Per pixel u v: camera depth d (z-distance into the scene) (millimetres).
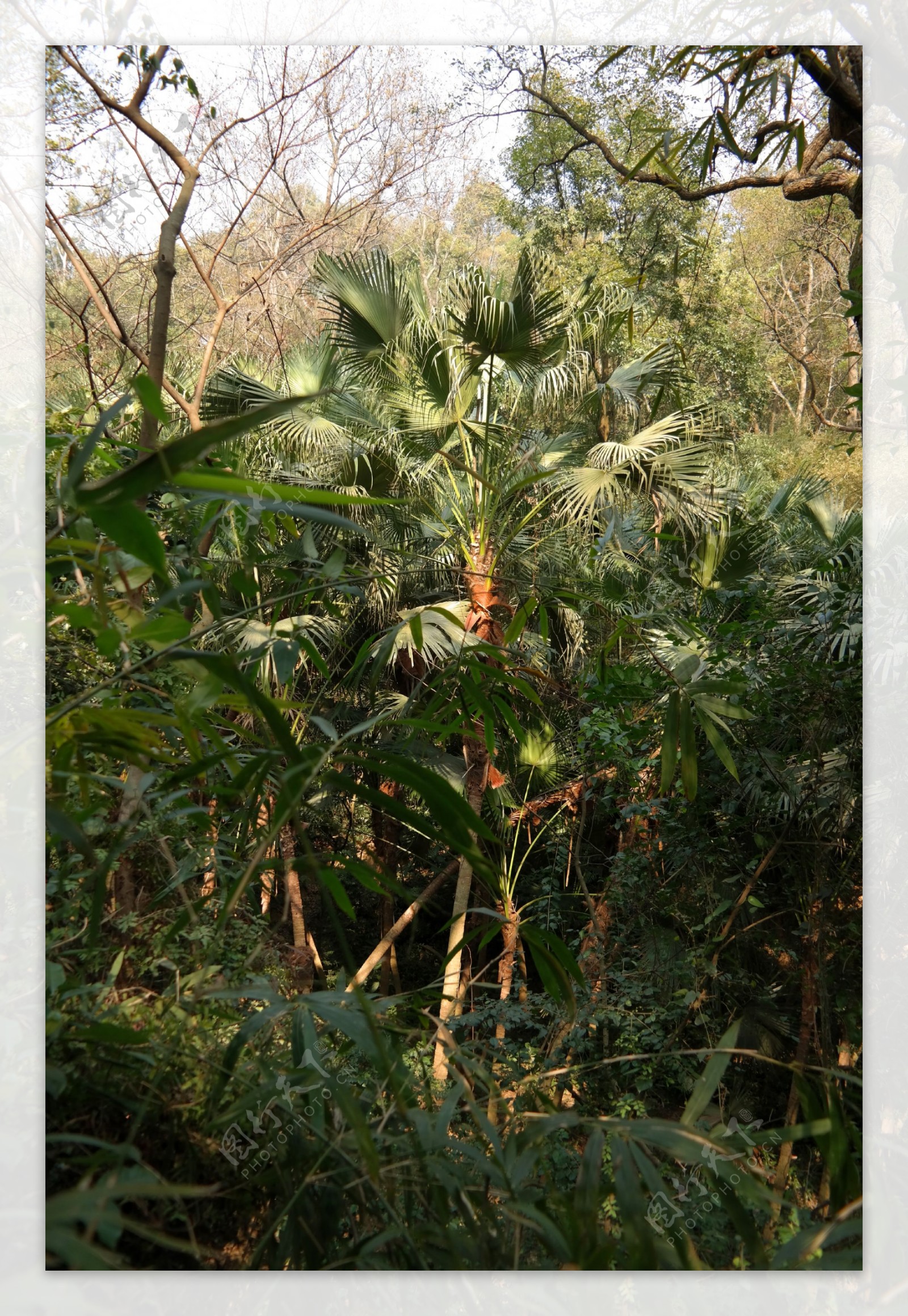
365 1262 1744
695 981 4641
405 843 8266
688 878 5035
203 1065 1968
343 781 1757
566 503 6004
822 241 11578
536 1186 1986
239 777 1775
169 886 2412
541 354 6285
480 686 2666
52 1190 1652
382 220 9523
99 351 5809
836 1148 1718
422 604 6695
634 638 3168
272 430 6418
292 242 7918
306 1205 1793
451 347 6121
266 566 2961
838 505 6434
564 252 11586
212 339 4484
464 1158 2152
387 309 6422
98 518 1309
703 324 11703
